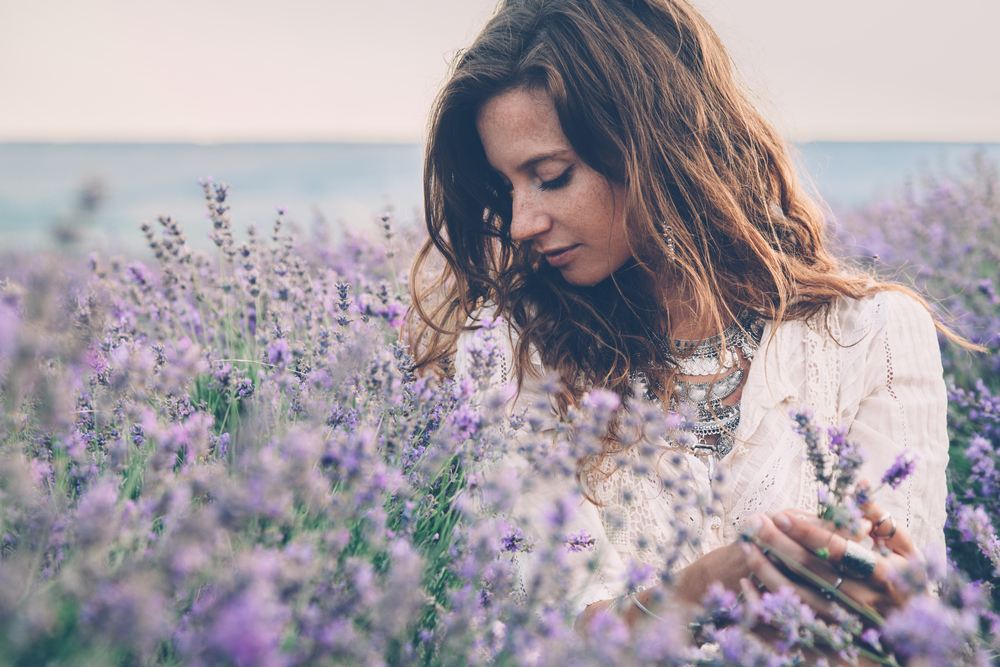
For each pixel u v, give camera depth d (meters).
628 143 1.56
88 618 0.71
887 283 1.86
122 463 1.11
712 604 1.10
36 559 0.89
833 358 1.73
